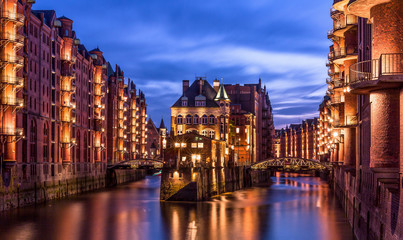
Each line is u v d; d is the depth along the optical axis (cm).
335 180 9606
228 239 4875
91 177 10850
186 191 8012
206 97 11731
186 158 8819
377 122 2989
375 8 2942
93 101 11488
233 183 10538
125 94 15738
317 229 5359
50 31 8512
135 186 12062
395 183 2934
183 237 4984
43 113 8150
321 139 16075
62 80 9156
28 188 7312
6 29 6316
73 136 9712
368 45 4347
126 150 15762
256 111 16038
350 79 3042
